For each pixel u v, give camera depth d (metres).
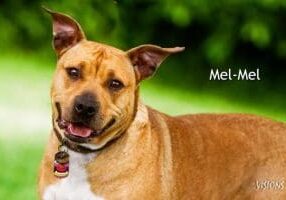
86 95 8.11
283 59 23.69
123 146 8.45
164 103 20.80
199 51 24.11
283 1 23.16
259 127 9.61
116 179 8.43
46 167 8.56
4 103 18.47
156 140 8.77
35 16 24.06
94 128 8.17
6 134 16.31
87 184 8.43
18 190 13.41
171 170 8.93
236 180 9.41
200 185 9.21
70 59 8.31
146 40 24.30
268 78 23.61
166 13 23.69
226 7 23.50
